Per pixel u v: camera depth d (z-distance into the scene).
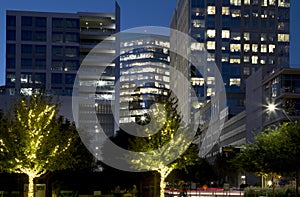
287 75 91.31
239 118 127.00
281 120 88.19
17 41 113.38
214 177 98.62
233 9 167.88
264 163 38.12
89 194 58.44
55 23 115.75
